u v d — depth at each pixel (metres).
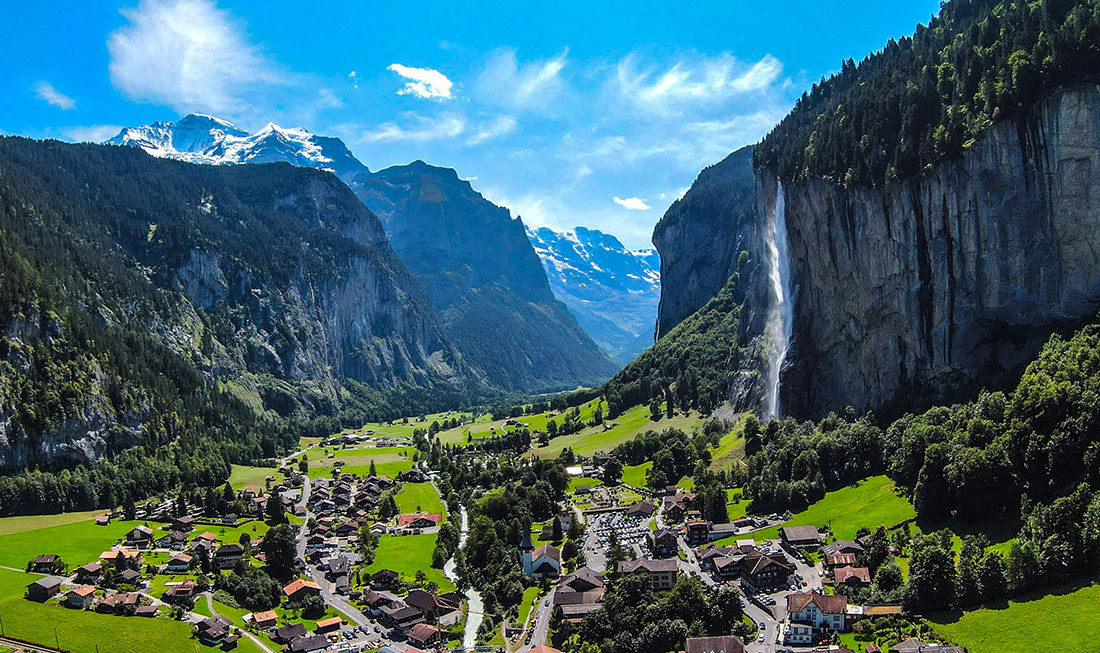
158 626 152.12
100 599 162.38
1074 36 178.50
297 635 151.88
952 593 128.88
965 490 152.25
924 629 123.50
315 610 164.88
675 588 142.88
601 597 154.62
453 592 174.12
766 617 139.88
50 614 156.00
